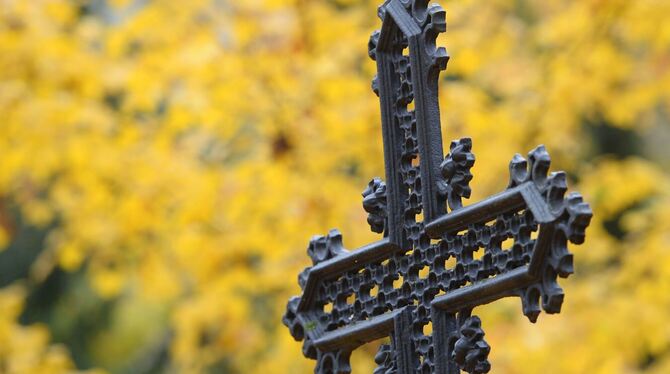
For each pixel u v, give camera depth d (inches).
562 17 347.3
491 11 343.3
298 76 323.6
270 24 325.4
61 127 332.8
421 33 124.6
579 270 414.3
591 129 544.4
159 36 331.3
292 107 325.1
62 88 335.9
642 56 397.7
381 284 129.9
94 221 348.2
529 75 349.4
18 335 348.2
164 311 541.3
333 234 138.3
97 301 550.0
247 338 353.1
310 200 330.0
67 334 554.6
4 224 357.1
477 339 116.0
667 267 339.3
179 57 321.7
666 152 577.9
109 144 335.3
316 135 327.6
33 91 331.3
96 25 346.3
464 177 118.3
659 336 340.5
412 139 126.9
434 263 122.0
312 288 138.9
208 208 331.6
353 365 345.1
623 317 341.1
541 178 109.4
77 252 355.6
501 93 370.6
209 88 324.5
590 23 339.9
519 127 344.8
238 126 339.3
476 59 329.1
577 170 456.1
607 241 373.7
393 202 127.6
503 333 347.9
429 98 123.7
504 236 113.4
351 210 332.8
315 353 138.5
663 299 342.6
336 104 325.4
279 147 330.6
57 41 328.8
